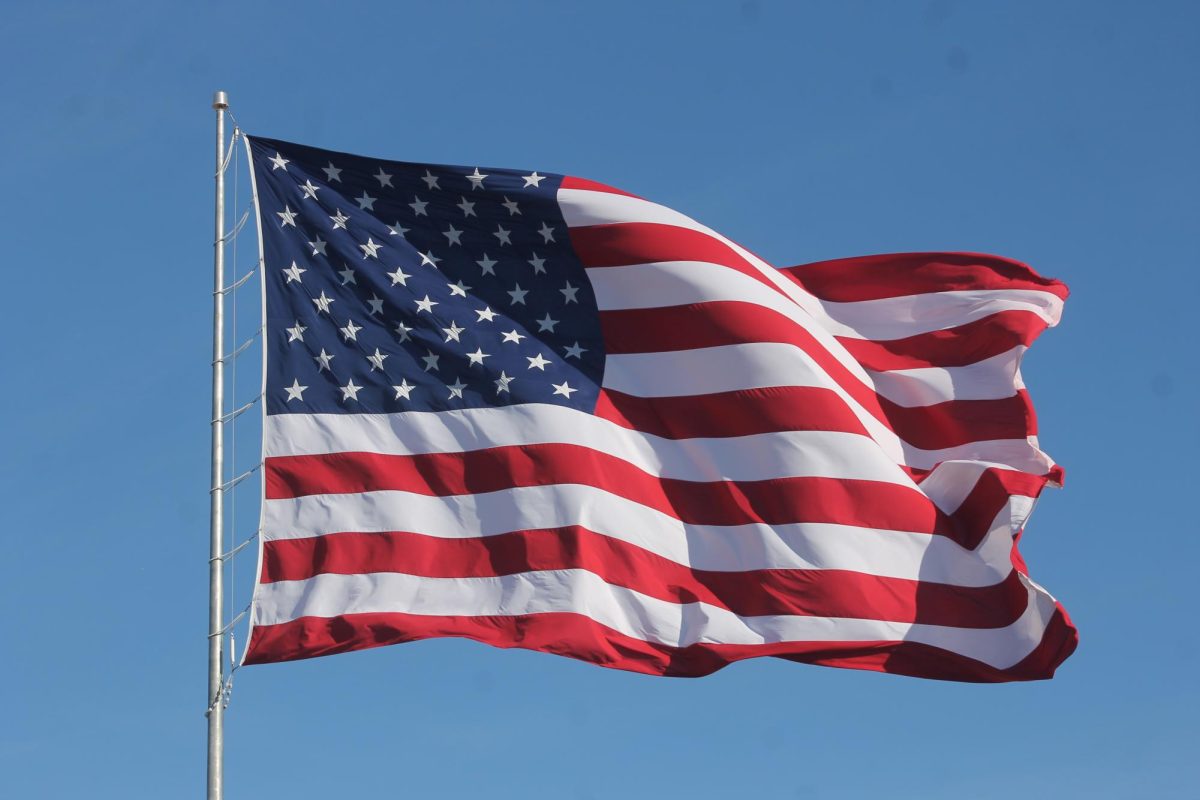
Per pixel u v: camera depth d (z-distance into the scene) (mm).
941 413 24719
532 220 23641
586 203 23797
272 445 21672
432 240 23344
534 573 21328
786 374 23203
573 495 21812
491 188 23688
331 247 22859
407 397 22172
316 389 22031
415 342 22562
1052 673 22125
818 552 22438
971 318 25234
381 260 22953
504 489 21797
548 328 23109
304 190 23109
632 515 22094
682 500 22594
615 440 22547
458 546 21469
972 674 22172
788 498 22688
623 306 23422
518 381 22531
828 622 22062
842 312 25547
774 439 22938
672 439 22891
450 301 22922
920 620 22312
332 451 21688
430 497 21656
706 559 22312
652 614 21656
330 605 20797
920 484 23938
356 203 23250
